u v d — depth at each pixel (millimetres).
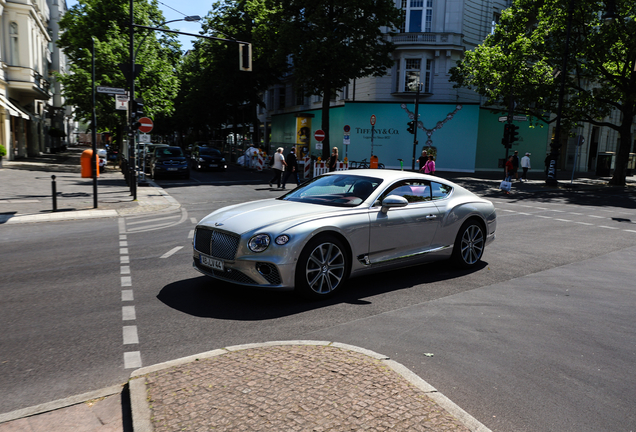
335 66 27750
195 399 2898
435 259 6645
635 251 8711
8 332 4359
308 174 28141
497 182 27375
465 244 7000
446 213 6594
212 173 29359
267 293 5645
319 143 26625
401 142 33312
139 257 7543
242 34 38844
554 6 27031
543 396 3287
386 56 29844
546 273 6902
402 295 5645
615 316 5031
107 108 31031
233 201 15766
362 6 27031
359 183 6215
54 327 4492
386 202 5746
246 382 3121
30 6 33781
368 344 4141
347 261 5605
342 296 5555
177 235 9547
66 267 6852
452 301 5438
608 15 22406
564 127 30328
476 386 3406
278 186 20719
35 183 19719
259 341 4195
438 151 32969
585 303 5473
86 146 87125
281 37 27516
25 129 40125
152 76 31781
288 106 49094
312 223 5273
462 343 4195
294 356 3574
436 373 3594
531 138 39188
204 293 5609
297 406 2818
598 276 6777
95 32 33094
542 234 10461
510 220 12633
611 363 3855
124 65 17000
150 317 4781
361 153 33844
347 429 2590
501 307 5254
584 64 27875
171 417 2699
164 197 16469
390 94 34875
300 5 27891
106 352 3939
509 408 3117
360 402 2875
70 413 2957
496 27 31062
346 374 3254
